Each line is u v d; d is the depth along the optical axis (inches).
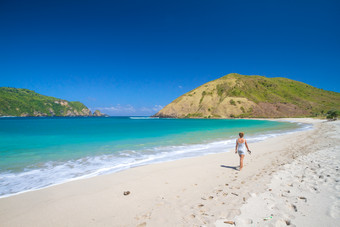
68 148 559.8
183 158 427.2
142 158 430.6
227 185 238.2
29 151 509.4
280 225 138.8
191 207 178.1
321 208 161.6
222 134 986.1
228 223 144.8
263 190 211.2
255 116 4793.3
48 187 245.1
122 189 233.5
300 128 1395.2
